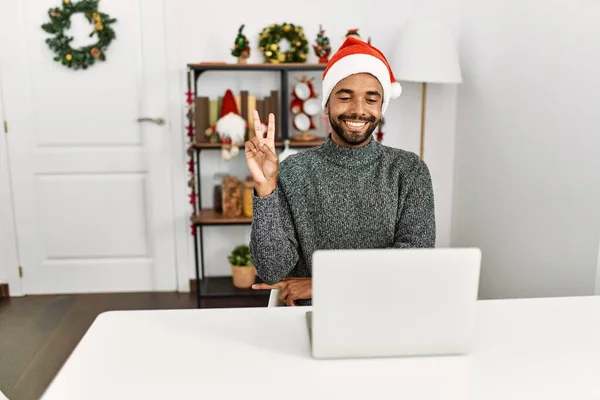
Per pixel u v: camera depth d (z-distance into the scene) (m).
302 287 1.37
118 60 3.09
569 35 2.05
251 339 0.98
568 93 2.06
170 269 3.32
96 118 3.14
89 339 0.97
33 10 3.00
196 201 3.25
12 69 3.04
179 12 3.06
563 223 2.11
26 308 3.06
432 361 0.90
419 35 2.79
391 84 1.51
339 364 0.89
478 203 2.95
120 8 3.04
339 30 3.16
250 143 1.28
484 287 2.90
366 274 0.88
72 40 3.03
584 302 1.15
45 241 3.25
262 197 1.29
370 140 1.48
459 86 3.20
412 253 0.88
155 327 1.02
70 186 3.20
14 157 3.13
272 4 3.11
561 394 0.81
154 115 3.15
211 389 0.82
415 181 1.48
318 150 1.51
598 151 1.88
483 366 0.89
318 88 3.21
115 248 3.29
